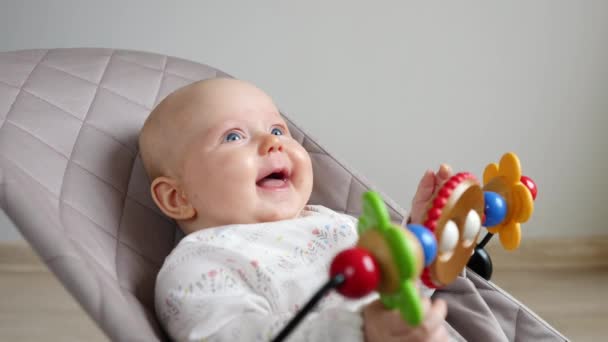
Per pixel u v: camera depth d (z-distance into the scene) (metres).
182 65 1.24
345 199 1.16
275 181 0.98
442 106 2.09
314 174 1.17
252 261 0.84
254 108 1.01
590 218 2.20
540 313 1.83
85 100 1.07
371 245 0.55
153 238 0.99
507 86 2.09
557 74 2.09
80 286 0.69
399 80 2.06
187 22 1.97
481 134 2.12
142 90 1.15
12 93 1.00
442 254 0.67
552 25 2.06
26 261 2.06
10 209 0.73
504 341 0.95
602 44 2.08
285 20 1.99
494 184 0.83
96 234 0.89
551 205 2.19
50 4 1.93
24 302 1.82
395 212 1.12
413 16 2.02
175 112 1.00
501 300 1.03
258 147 0.96
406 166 2.12
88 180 0.96
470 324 0.97
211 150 0.95
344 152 2.10
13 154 0.88
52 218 0.77
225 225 0.95
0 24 1.93
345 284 0.53
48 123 0.98
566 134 2.14
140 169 1.05
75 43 1.96
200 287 0.81
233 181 0.93
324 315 0.67
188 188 0.97
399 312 0.59
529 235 2.21
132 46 1.97
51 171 0.92
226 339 0.74
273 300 0.83
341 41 2.02
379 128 2.09
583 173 2.17
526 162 2.15
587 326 1.76
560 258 2.20
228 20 1.98
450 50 2.05
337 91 2.05
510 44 2.06
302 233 0.94
